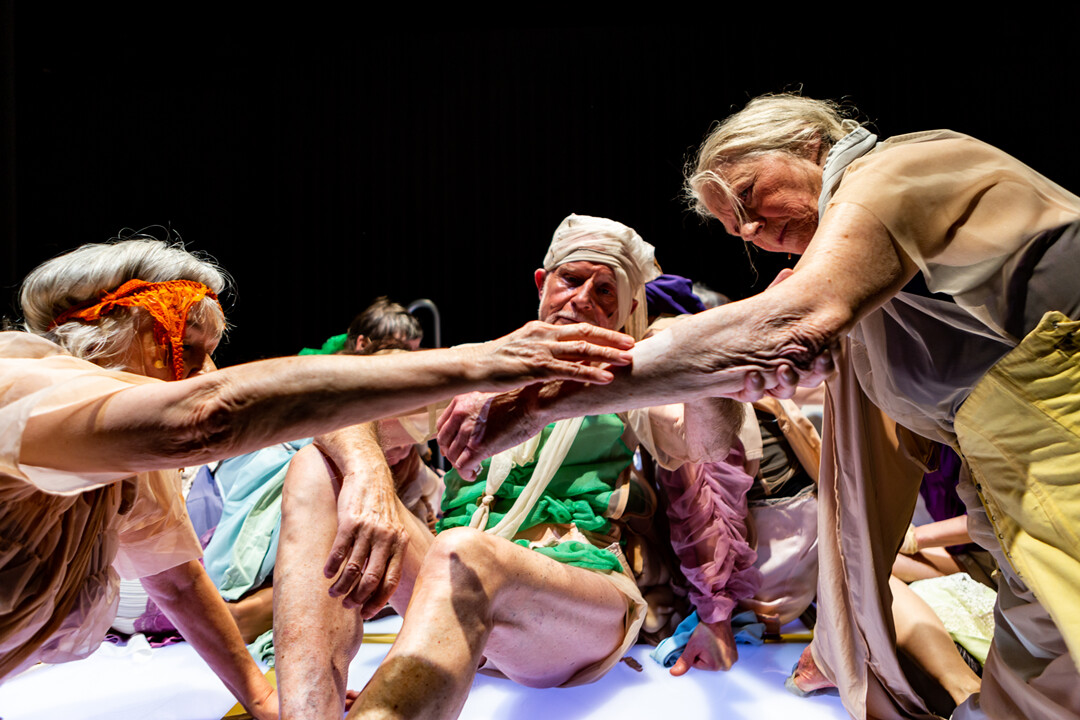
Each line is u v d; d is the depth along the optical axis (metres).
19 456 0.92
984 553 2.01
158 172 5.66
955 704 1.54
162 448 0.91
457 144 5.75
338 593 1.21
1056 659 1.14
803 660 1.69
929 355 1.21
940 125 5.04
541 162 5.66
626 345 1.09
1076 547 1.05
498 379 1.01
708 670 1.85
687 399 1.08
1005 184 1.14
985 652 1.68
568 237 1.77
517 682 1.58
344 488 1.30
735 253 5.45
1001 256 1.09
